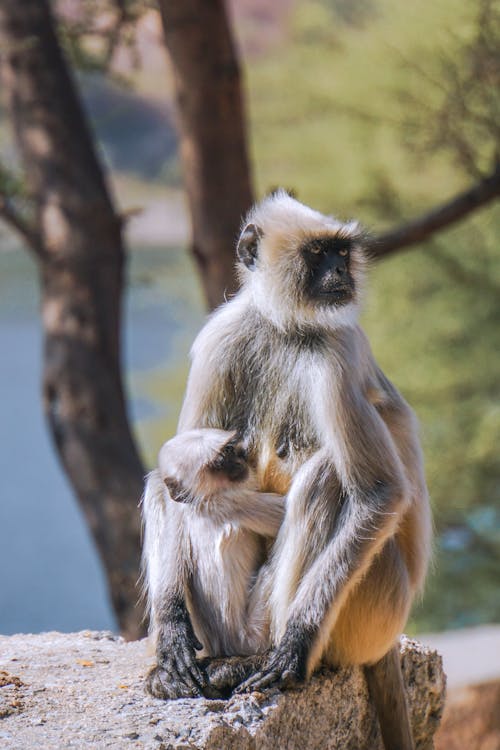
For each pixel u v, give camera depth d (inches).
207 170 578.6
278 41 1626.5
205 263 590.6
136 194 1710.1
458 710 556.1
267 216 322.7
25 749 255.4
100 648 349.7
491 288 955.3
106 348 626.2
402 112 880.3
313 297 306.0
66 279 627.2
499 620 999.0
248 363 315.9
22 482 1550.2
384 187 945.5
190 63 565.6
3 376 1913.1
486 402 961.5
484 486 963.3
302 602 287.6
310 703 296.4
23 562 1294.3
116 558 598.9
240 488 301.7
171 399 1153.4
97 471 605.9
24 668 323.3
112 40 700.0
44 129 639.8
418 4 863.1
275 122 1074.1
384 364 985.5
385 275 962.7
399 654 334.3
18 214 642.8
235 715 277.0
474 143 719.7
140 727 269.4
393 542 306.8
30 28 649.6
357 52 1010.1
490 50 664.4
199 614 303.3
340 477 295.7
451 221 605.9
